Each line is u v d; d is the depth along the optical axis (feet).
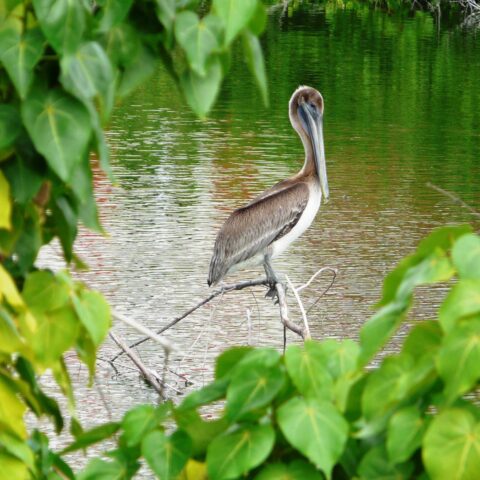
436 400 10.23
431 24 213.66
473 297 9.57
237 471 10.66
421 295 62.69
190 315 64.80
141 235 79.15
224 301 67.41
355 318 65.05
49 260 69.05
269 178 97.04
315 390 11.00
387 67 162.81
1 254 12.24
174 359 57.41
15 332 11.11
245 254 57.67
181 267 72.84
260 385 11.07
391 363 10.31
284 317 46.68
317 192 57.67
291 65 162.09
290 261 75.00
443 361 9.52
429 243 10.78
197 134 115.14
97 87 10.75
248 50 11.52
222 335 61.67
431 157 107.14
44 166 11.77
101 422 49.44
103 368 55.21
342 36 193.77
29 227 12.57
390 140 115.14
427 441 9.72
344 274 72.64
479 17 219.82
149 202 87.97
